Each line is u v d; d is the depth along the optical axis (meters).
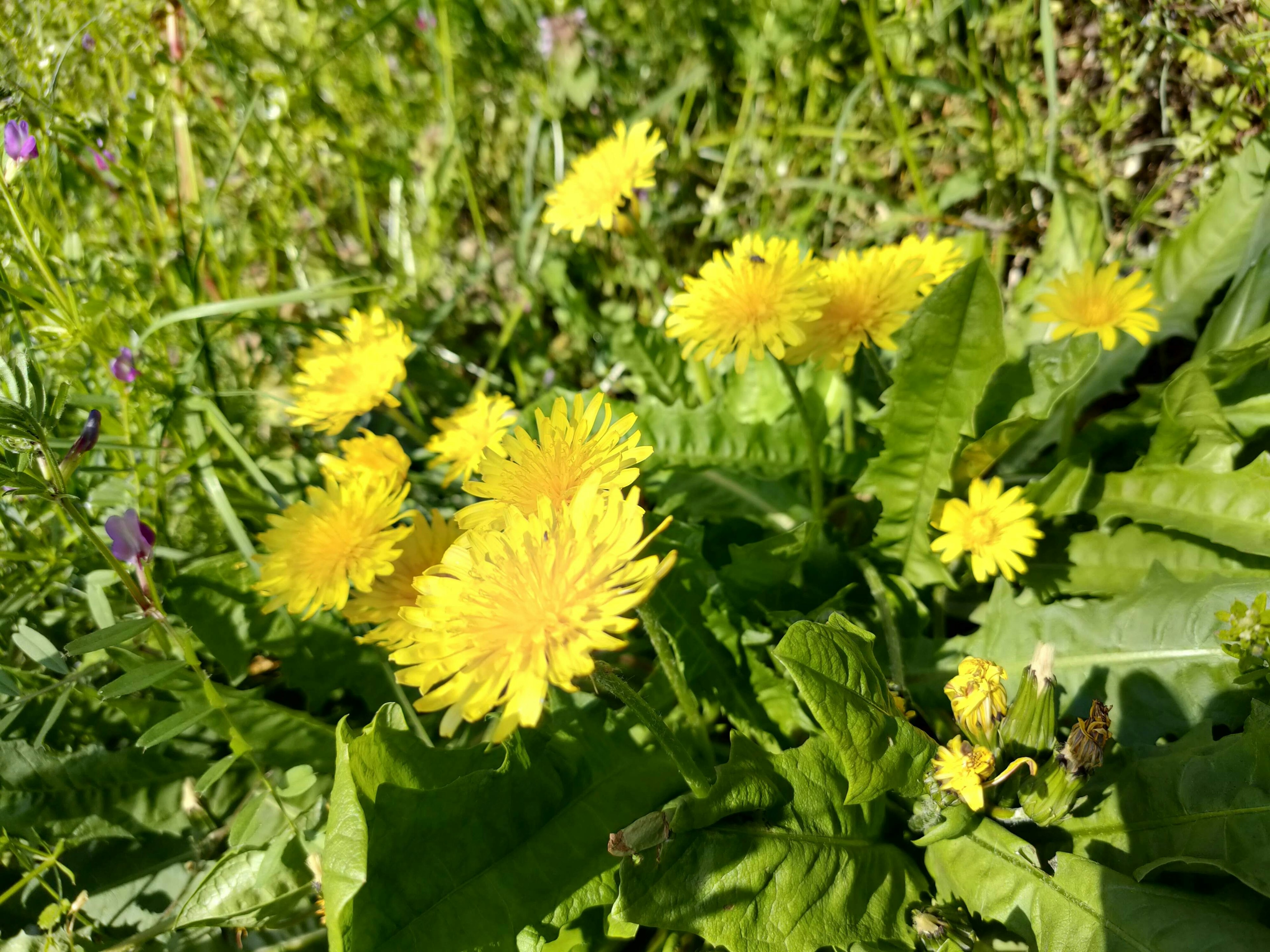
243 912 0.16
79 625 0.21
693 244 0.30
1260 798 0.14
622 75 0.30
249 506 0.22
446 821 0.14
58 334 0.20
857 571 0.20
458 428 0.20
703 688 0.18
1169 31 0.21
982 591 0.20
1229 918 0.13
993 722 0.15
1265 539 0.17
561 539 0.12
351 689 0.20
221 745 0.19
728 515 0.20
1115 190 0.24
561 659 0.11
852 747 0.14
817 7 0.26
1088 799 0.15
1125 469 0.20
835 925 0.14
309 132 0.27
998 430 0.18
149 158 0.25
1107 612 0.17
